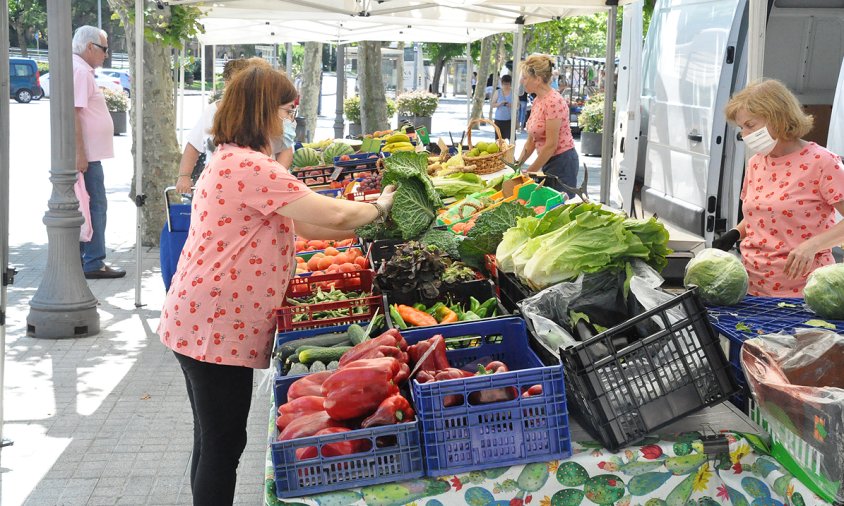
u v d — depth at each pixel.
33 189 16.22
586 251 3.31
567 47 44.12
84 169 9.10
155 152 11.22
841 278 3.34
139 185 8.35
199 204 3.36
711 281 3.56
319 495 2.62
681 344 2.82
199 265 3.32
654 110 10.28
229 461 3.50
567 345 3.04
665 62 10.00
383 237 5.06
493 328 3.27
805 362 2.84
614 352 2.74
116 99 30.17
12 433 5.50
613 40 9.09
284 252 3.41
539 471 2.70
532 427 2.71
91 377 6.58
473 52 40.81
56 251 7.50
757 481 2.76
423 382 2.90
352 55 55.25
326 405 2.77
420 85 47.00
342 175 7.91
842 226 3.83
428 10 11.43
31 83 40.44
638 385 2.76
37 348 7.23
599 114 24.44
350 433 2.65
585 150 24.80
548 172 9.30
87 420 5.74
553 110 8.95
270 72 3.33
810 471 2.52
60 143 7.36
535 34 29.98
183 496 4.72
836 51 9.76
